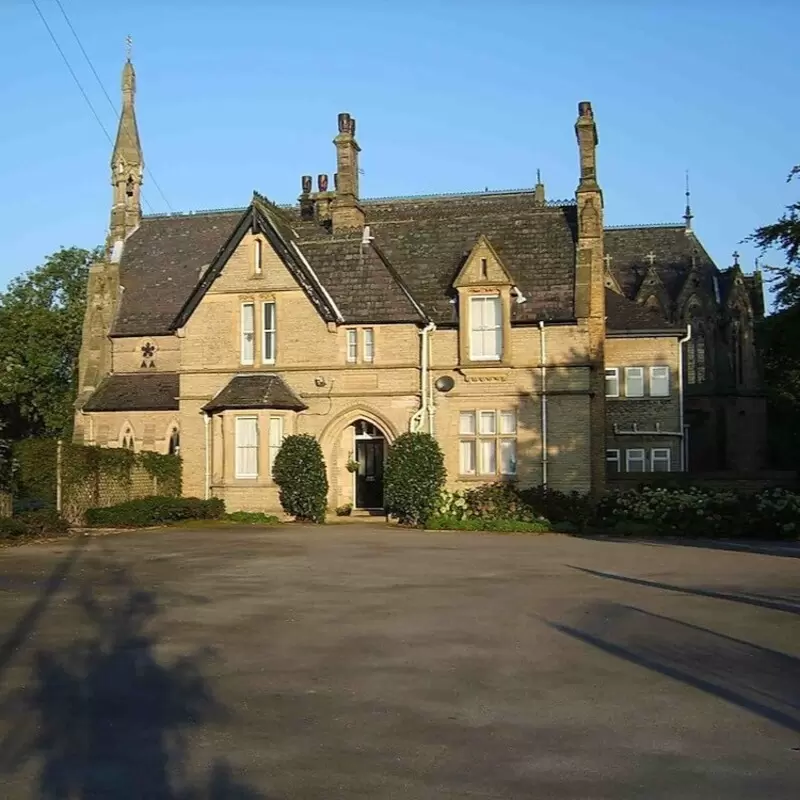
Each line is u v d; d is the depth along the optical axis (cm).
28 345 6041
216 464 3709
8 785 775
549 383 3647
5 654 1254
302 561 2291
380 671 1149
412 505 3459
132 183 5322
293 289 3753
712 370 5503
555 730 911
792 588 1839
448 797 741
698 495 3219
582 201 3838
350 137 4141
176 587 1848
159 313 4797
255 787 765
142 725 936
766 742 876
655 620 1479
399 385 3678
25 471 3041
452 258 3962
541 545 2747
